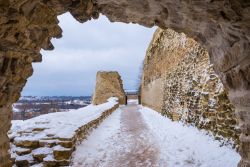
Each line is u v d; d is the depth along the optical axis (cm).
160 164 622
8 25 263
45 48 368
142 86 2891
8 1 241
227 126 651
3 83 310
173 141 832
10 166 377
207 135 775
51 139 645
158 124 1235
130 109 2341
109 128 1142
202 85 848
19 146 633
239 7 251
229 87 388
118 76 3147
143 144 833
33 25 300
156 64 1873
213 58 409
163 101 1542
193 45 977
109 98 2892
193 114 928
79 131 757
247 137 366
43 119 914
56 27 347
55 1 297
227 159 583
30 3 270
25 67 348
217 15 292
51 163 588
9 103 348
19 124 814
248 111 349
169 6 330
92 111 1359
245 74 327
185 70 1078
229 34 316
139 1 339
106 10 376
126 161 654
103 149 766
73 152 676
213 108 740
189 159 635
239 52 319
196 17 332
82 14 348
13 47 293
